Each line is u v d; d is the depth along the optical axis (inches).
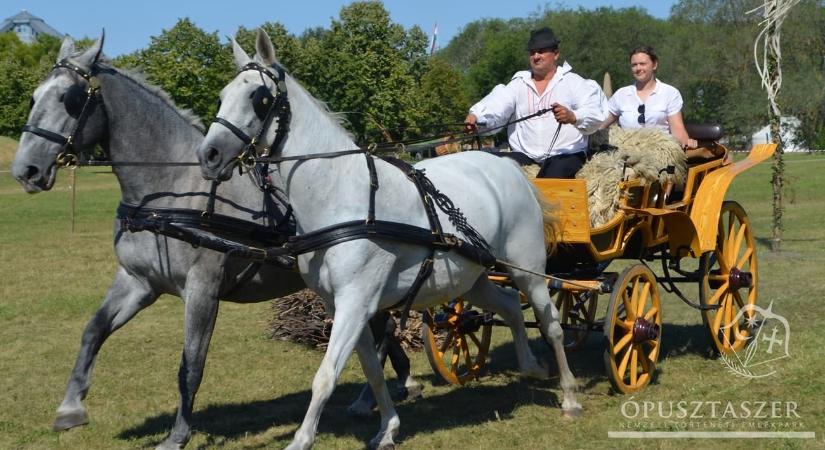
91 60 200.8
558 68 260.8
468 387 265.7
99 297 430.0
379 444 204.5
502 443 209.9
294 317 326.3
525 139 264.2
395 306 200.1
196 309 203.6
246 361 303.6
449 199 204.4
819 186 956.6
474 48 3051.2
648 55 301.7
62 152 197.3
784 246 528.1
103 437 223.0
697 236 262.7
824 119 1760.6
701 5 1955.0
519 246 222.1
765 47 487.8
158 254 203.8
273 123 180.9
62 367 297.6
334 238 183.3
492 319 262.8
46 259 563.2
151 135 207.9
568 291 267.9
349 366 295.7
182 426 203.2
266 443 217.0
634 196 254.5
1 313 390.0
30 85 1505.9
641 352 252.7
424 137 261.0
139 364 301.3
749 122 1796.3
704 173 289.6
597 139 269.3
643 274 249.4
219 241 197.3
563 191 233.5
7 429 229.3
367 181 188.7
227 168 177.2
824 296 367.9
